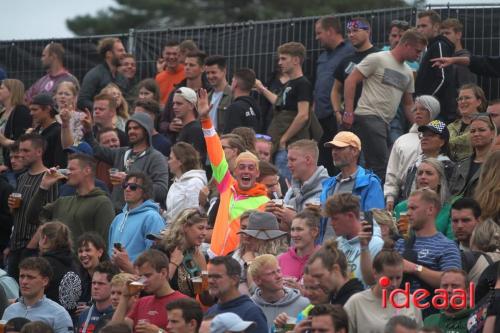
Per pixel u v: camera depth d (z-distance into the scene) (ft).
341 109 239.30
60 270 192.75
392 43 241.96
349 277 163.63
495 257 169.68
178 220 183.73
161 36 277.64
